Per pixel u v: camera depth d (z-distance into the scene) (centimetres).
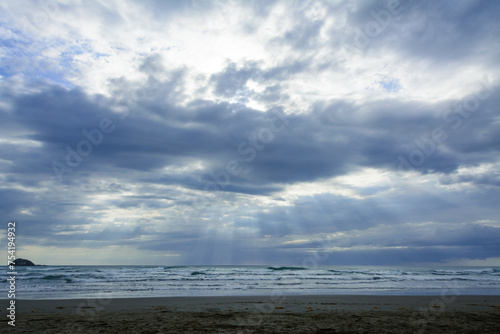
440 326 844
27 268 5356
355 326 845
